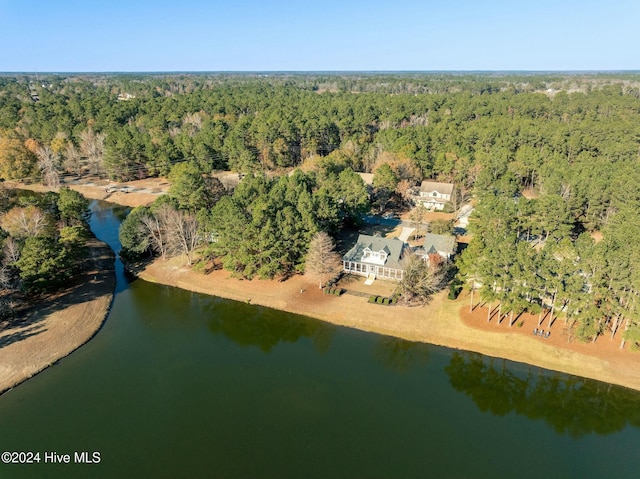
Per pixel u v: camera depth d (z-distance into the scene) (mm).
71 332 48594
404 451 33969
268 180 82438
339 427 36375
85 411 38031
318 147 131125
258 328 51344
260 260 58938
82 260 62000
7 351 44219
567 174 81250
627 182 68625
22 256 51688
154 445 34375
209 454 33500
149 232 66562
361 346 47562
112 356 45969
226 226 58688
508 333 47000
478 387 41281
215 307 55625
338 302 54875
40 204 68812
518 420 37594
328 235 66750
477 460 33281
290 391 40781
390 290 57000
